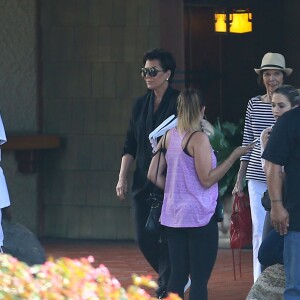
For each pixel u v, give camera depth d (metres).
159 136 19.94
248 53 33.81
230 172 28.09
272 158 17.22
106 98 30.48
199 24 33.12
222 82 33.44
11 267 11.59
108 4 30.31
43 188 31.12
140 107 21.25
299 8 33.88
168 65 20.66
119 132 30.45
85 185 30.83
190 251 18.36
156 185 19.02
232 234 22.17
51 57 30.86
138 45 30.11
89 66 30.59
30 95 30.88
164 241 20.25
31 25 30.73
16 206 30.80
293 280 17.30
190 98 18.33
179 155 18.30
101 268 11.85
